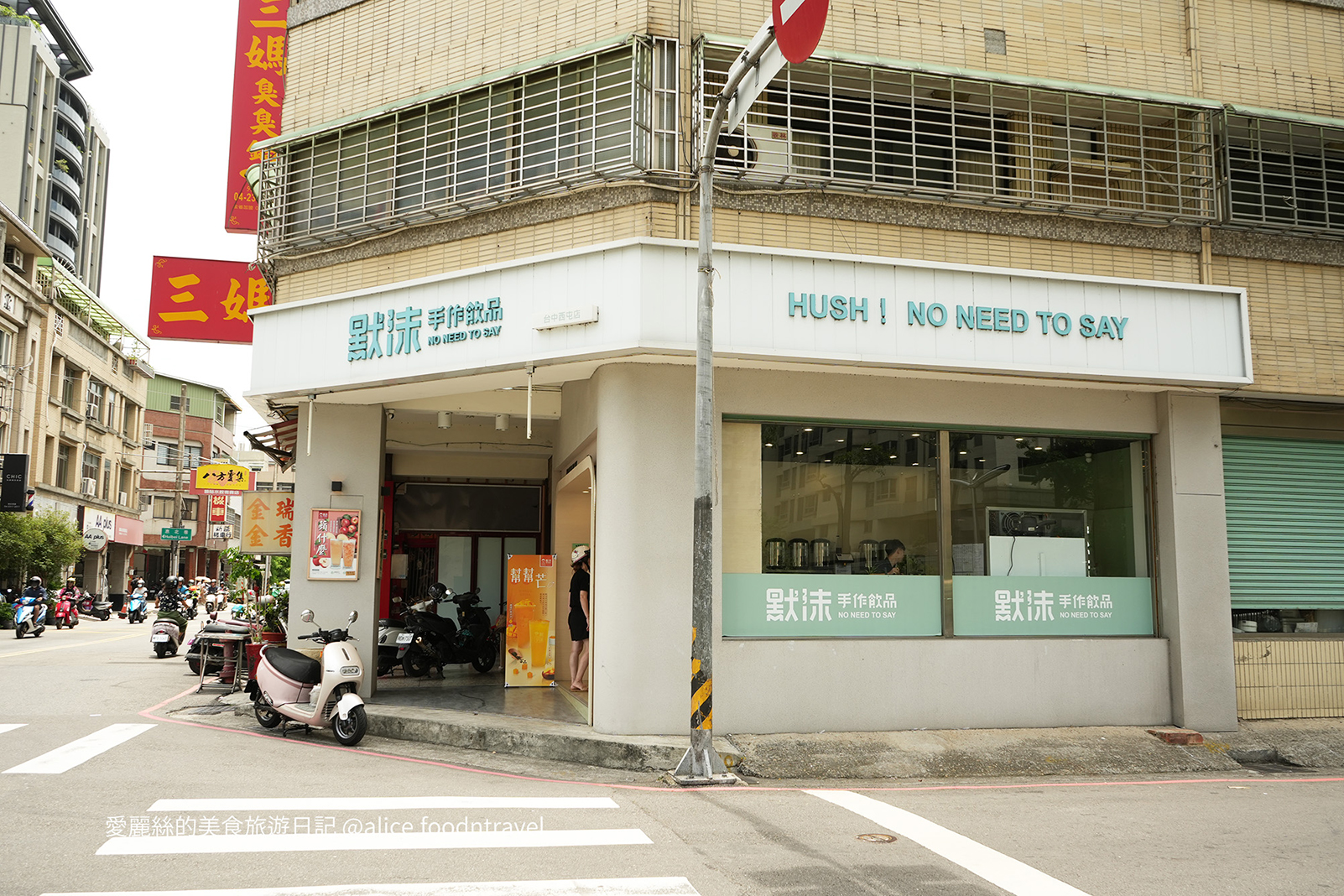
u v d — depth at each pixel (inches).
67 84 2283.5
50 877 183.2
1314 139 422.6
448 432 605.0
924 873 197.2
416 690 467.8
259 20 508.7
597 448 361.4
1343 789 307.3
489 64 398.6
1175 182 400.5
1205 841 231.1
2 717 400.5
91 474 1690.5
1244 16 428.8
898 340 349.4
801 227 364.2
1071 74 402.3
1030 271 365.4
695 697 302.0
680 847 214.7
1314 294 415.2
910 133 379.9
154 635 694.5
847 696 356.5
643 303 327.3
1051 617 387.5
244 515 466.6
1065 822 249.6
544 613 490.6
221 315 502.9
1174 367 375.9
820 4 257.9
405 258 402.0
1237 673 399.5
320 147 436.8
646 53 359.3
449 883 184.2
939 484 385.7
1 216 1259.2
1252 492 416.2
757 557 364.5
